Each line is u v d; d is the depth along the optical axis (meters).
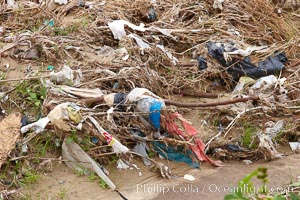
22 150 5.71
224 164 6.05
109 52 7.31
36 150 5.78
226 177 5.77
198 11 8.65
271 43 8.43
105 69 6.79
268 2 9.19
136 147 5.99
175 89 7.08
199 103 6.49
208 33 8.16
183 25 8.30
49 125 5.78
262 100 6.64
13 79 6.42
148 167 5.85
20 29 7.93
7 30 7.90
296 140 6.52
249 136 6.35
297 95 7.00
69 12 8.41
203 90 7.25
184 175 5.79
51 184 5.46
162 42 7.87
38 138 5.85
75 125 5.69
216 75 7.39
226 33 8.20
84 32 7.74
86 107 6.00
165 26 8.16
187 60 7.68
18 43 7.26
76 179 5.55
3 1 8.48
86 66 6.93
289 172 5.86
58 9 8.41
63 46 7.33
